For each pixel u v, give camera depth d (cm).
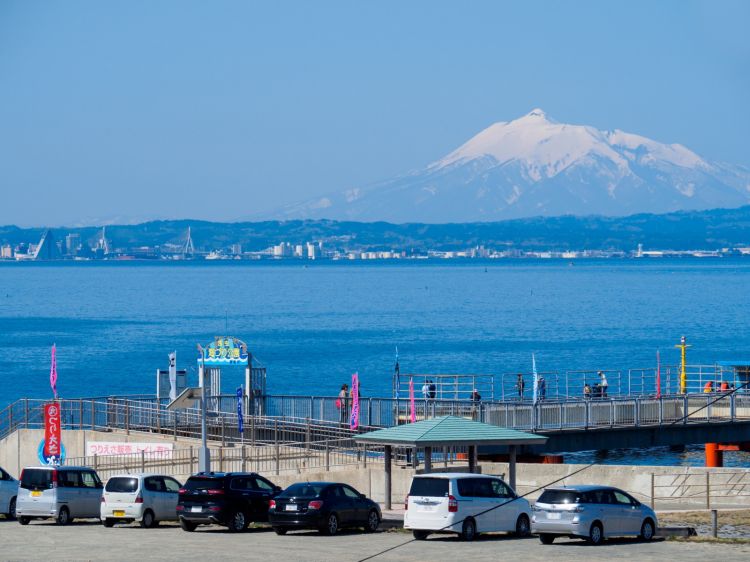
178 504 11056
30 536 10562
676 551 9469
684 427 17088
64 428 16488
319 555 9238
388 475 12312
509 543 10038
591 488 9938
